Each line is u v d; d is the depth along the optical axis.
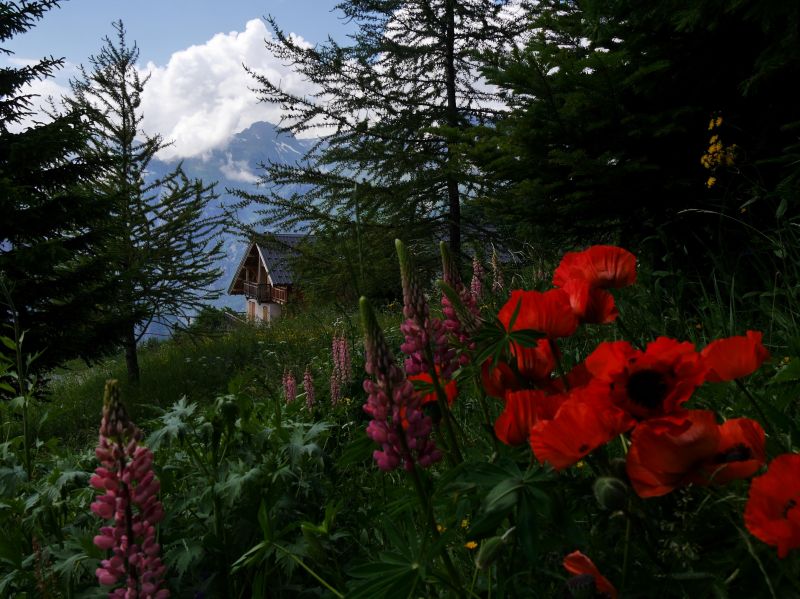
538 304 1.19
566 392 1.19
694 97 4.08
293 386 4.25
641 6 3.73
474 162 4.96
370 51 10.94
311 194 10.98
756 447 0.94
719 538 0.94
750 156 3.92
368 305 1.07
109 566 1.29
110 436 1.31
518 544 1.16
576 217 4.51
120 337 11.27
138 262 12.65
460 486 1.04
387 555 1.07
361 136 10.74
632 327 2.95
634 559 1.09
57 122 10.05
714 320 2.84
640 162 4.09
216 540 2.18
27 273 9.38
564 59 4.25
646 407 0.94
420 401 1.17
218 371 11.84
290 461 2.57
